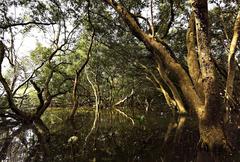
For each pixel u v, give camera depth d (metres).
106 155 11.74
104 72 41.31
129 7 23.28
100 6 25.67
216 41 28.20
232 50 13.98
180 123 20.19
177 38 27.69
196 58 15.01
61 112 36.38
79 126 21.67
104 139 15.83
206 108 11.61
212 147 11.19
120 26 27.22
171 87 22.09
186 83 14.41
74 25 27.48
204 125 11.66
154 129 19.38
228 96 14.21
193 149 12.36
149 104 39.69
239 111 16.72
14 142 15.02
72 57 37.88
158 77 28.92
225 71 21.97
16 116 20.34
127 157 11.33
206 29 12.48
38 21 24.50
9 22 23.05
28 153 12.29
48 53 31.72
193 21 16.03
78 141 15.09
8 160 11.06
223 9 22.64
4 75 31.30
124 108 43.88
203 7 12.42
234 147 11.59
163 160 10.66
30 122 20.39
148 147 13.35
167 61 15.45
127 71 35.62
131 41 30.33
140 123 23.25
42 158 11.33
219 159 10.26
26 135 17.02
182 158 10.83
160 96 38.03
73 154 11.98
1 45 19.09
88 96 42.06
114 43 30.34
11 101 19.23
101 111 38.72
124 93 43.28
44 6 23.98
